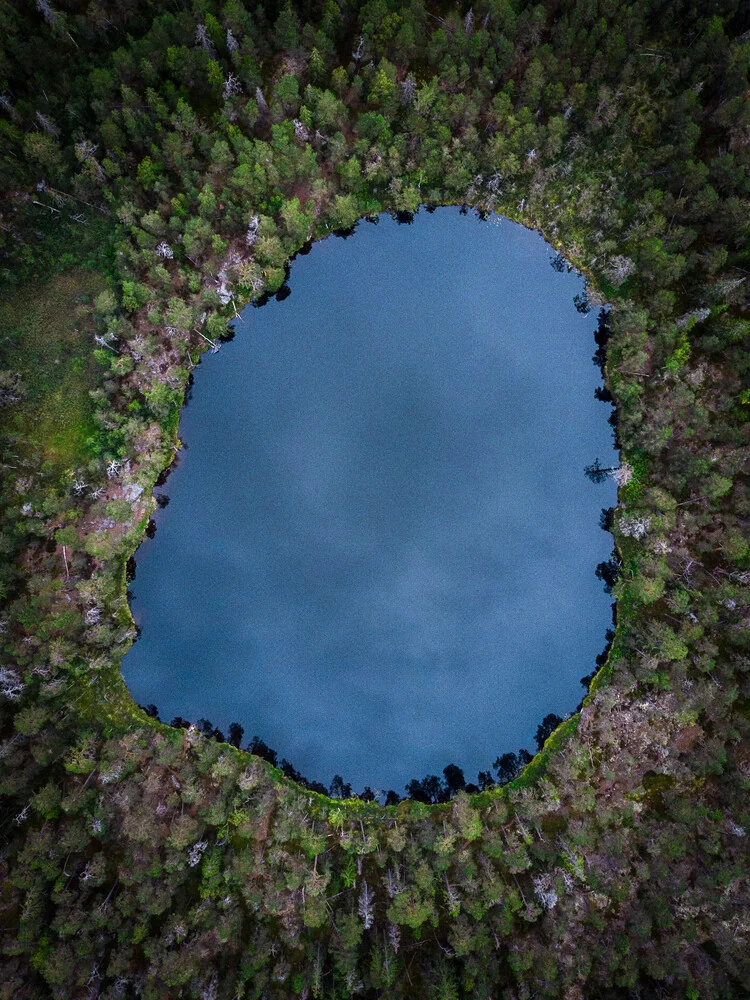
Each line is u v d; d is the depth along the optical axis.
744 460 59.50
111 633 60.34
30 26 62.81
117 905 54.31
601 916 57.19
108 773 57.03
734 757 59.66
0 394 61.06
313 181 63.88
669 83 64.12
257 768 61.09
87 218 64.25
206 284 64.50
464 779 64.25
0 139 60.34
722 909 57.06
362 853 60.00
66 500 60.06
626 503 64.50
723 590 59.12
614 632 64.25
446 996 52.53
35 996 52.62
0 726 57.12
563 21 62.16
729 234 62.16
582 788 59.12
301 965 56.62
